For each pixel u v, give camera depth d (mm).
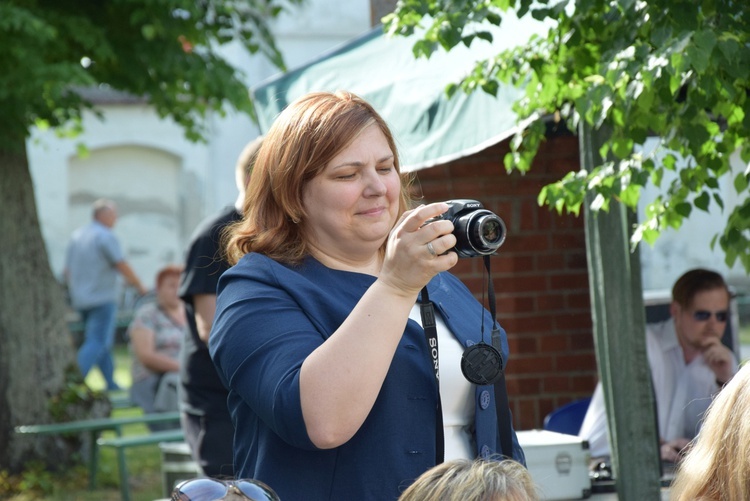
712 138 6766
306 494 4109
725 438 3547
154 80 16422
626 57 5863
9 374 15539
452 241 3838
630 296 7027
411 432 4156
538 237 11016
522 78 7008
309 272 4332
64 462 15734
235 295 4262
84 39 14750
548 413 11039
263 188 4461
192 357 7887
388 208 4336
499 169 10945
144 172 39031
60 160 38562
